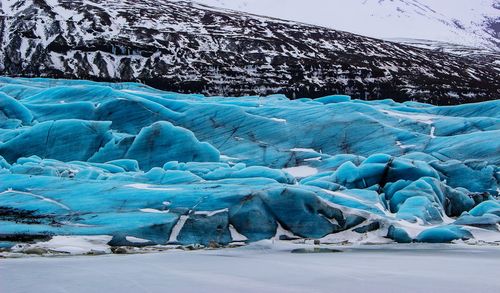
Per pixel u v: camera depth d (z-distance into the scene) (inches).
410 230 975.0
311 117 1766.7
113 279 541.3
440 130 1726.1
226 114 1780.3
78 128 1611.7
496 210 1122.0
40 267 617.6
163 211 952.9
